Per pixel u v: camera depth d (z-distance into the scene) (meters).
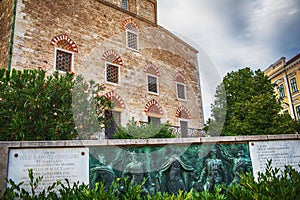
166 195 3.37
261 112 15.46
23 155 3.78
